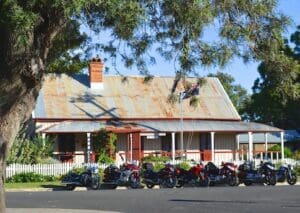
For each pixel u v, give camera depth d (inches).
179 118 1795.0
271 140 2409.0
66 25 440.5
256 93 2603.3
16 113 429.7
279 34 450.6
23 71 416.5
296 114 2546.8
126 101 1817.2
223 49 454.3
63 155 1668.3
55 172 1398.9
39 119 1670.8
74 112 1721.2
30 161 1395.2
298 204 784.9
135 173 1237.7
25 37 362.3
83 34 514.6
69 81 1854.1
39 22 393.1
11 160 1357.0
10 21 346.9
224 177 1261.1
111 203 828.0
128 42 501.4
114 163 1476.4
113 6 373.1
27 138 1567.4
